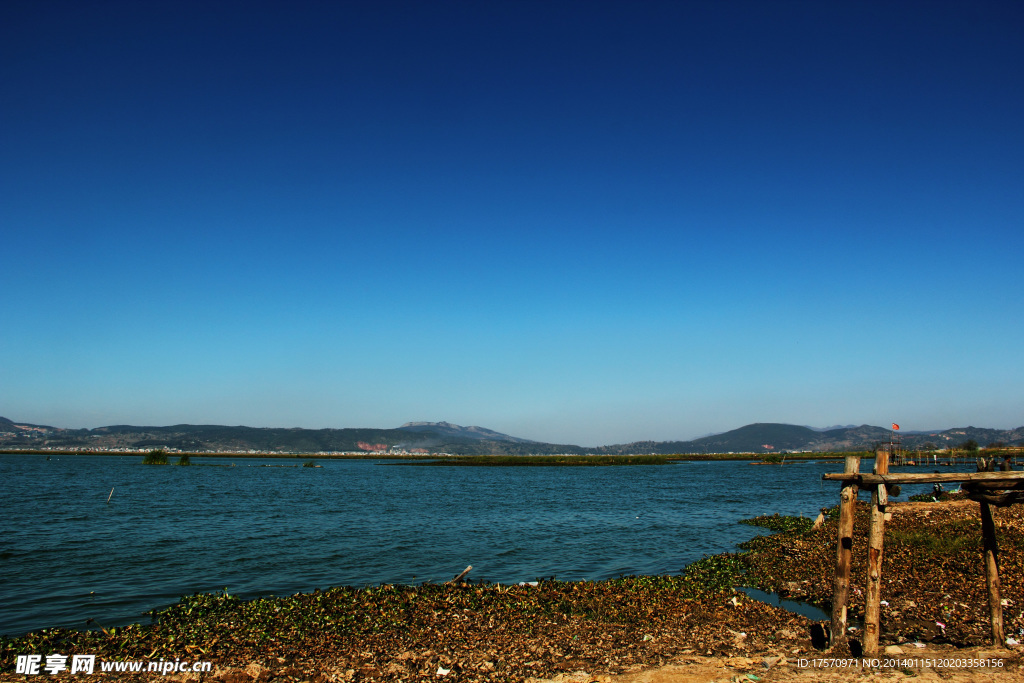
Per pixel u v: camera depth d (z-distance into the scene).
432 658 15.57
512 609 20.05
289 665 15.02
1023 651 14.07
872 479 13.88
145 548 33.47
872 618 13.75
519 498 67.31
